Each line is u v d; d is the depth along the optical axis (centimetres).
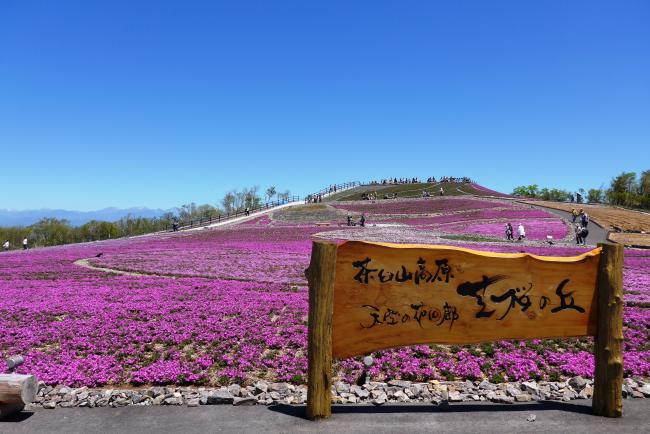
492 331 674
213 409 698
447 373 910
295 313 1441
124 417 673
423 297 667
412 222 6431
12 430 634
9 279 2389
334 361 967
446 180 12588
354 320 659
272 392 759
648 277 2186
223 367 969
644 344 1096
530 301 679
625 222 5166
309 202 10038
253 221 7225
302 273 2473
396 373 912
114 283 2142
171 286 2011
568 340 1160
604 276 672
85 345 1128
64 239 8544
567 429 620
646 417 660
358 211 7862
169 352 1057
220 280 2227
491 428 622
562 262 679
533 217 5978
